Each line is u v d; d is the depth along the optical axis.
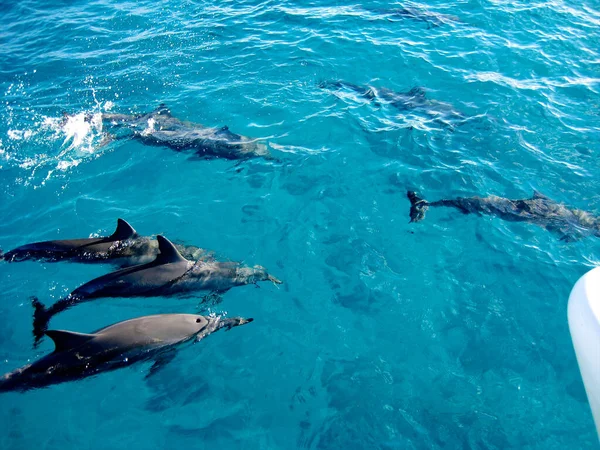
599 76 15.21
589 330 7.40
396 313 9.12
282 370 8.36
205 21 18.80
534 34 17.25
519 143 12.86
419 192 11.51
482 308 9.18
